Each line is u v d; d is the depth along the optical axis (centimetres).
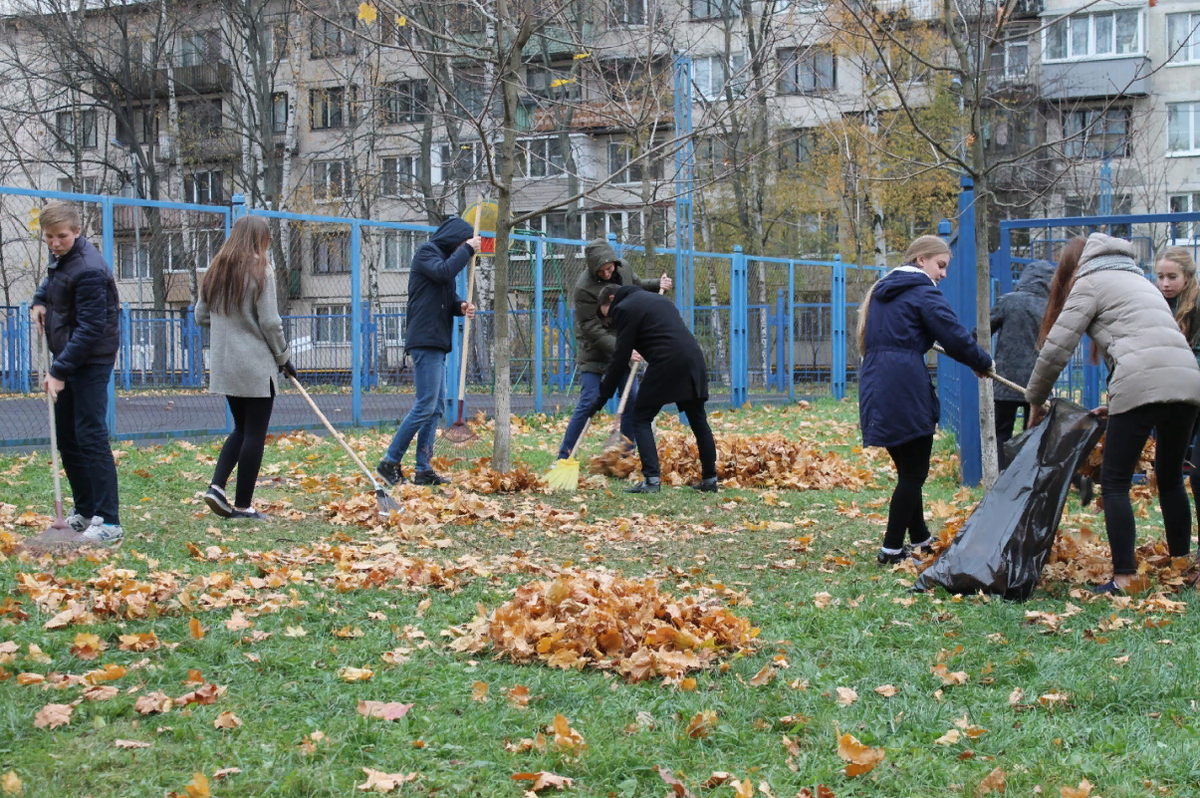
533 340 1523
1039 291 834
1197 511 561
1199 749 317
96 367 586
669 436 1021
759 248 2877
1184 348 508
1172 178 3350
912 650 422
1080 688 371
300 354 1802
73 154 3225
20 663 377
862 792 300
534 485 823
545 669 399
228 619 446
